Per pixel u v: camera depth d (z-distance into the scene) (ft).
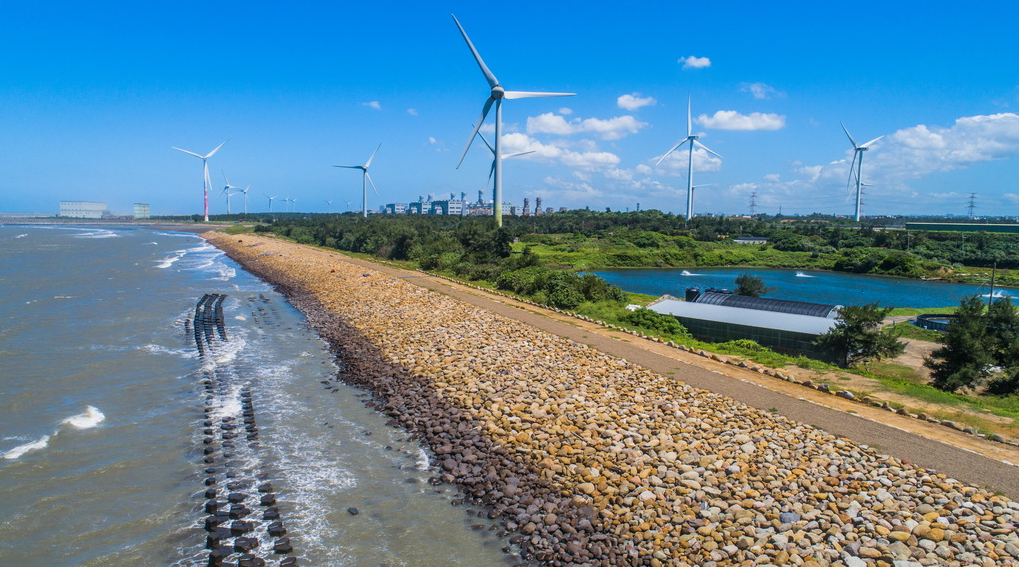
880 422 64.39
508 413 72.23
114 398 84.84
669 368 86.33
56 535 51.13
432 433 70.03
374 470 62.03
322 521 52.65
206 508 55.01
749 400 71.77
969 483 49.75
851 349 99.91
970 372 85.10
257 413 78.89
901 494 48.73
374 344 114.62
